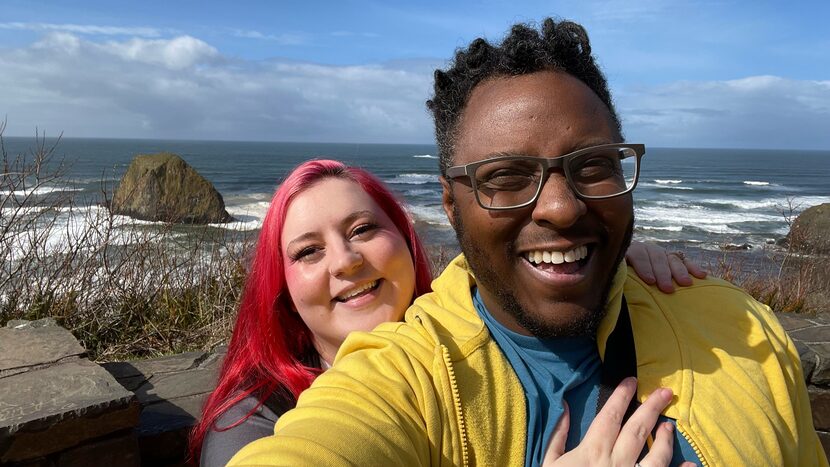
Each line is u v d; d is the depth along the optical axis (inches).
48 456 27.8
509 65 17.1
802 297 97.2
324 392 15.8
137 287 71.4
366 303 26.5
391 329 18.6
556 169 16.0
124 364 43.4
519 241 16.4
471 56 18.1
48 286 67.7
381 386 15.7
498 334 17.9
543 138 16.0
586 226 16.2
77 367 33.9
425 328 17.7
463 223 17.3
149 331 67.7
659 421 17.1
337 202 26.5
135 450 30.0
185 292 72.9
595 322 16.9
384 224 27.6
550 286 16.3
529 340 17.5
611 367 17.7
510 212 16.2
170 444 32.5
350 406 15.1
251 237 82.8
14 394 30.0
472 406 16.1
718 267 110.9
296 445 13.4
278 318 27.5
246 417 24.0
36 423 27.2
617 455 15.6
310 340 28.9
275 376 25.7
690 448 16.5
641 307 19.7
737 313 20.3
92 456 28.9
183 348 65.2
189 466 32.7
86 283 69.8
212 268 76.9
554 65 17.1
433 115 19.8
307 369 26.7
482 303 18.9
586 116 16.4
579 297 16.5
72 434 28.2
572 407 17.4
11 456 26.8
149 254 75.7
